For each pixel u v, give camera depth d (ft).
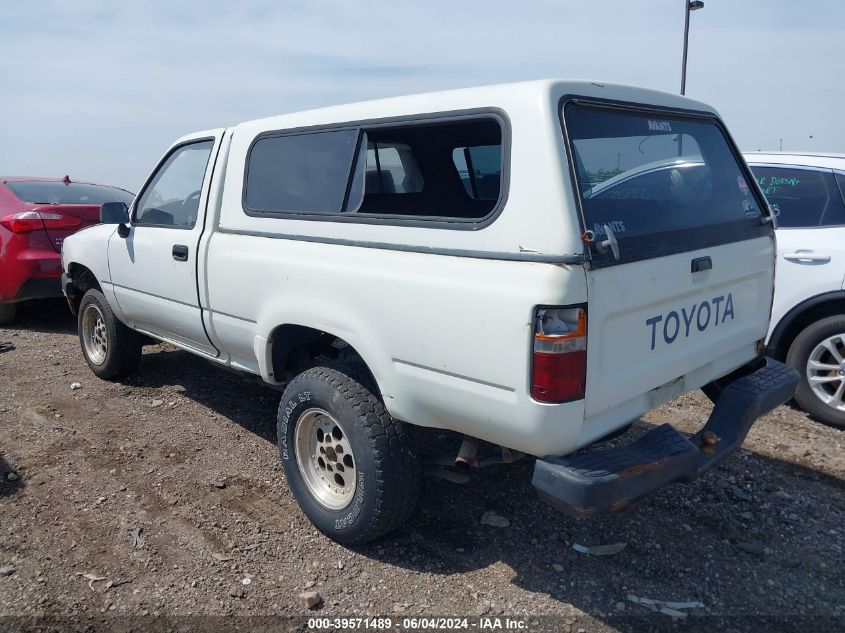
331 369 11.08
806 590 10.32
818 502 12.82
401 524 10.98
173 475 13.64
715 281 10.55
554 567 10.84
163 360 20.70
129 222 16.19
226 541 11.44
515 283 8.39
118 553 11.04
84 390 18.20
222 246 13.02
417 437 10.98
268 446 15.02
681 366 10.14
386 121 10.57
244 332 12.89
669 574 10.69
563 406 8.26
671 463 9.12
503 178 8.84
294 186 11.94
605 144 9.37
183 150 15.01
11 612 9.62
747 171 12.51
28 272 23.27
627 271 8.85
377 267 10.06
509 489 13.20
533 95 8.73
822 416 16.22
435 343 9.29
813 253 16.03
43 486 13.09
